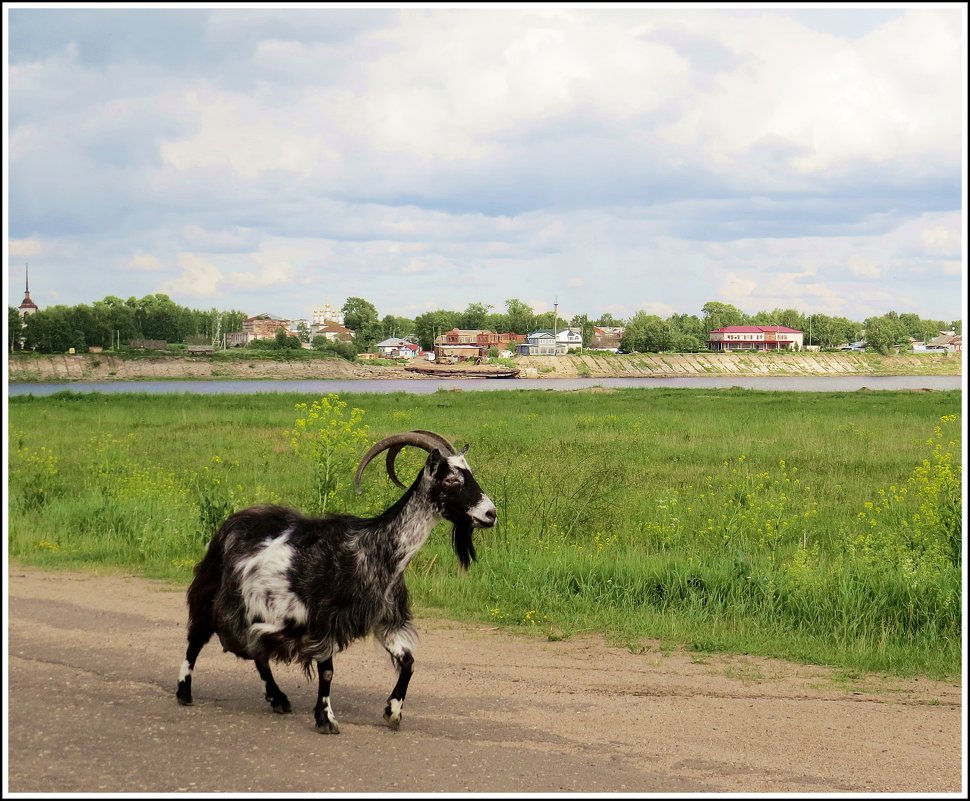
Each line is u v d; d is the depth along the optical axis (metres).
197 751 5.34
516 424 26.66
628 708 6.32
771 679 7.07
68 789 4.75
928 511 10.02
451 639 8.11
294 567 5.75
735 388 60.09
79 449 20.75
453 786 4.92
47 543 11.67
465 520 6.04
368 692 6.62
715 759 5.42
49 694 6.27
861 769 5.30
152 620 8.47
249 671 7.05
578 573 9.79
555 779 5.05
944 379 119.00
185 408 35.50
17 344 130.25
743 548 10.64
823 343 182.50
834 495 14.74
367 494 13.00
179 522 12.27
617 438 22.80
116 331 145.75
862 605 8.59
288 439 23.02
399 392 49.94
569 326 174.62
